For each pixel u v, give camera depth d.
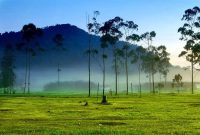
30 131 34.66
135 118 49.22
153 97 123.25
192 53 163.50
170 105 78.69
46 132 33.69
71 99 107.94
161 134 32.53
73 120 46.53
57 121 45.25
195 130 35.78
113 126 39.59
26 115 53.94
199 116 52.25
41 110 64.00
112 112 59.81
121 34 168.75
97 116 52.06
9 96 129.00
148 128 37.47
